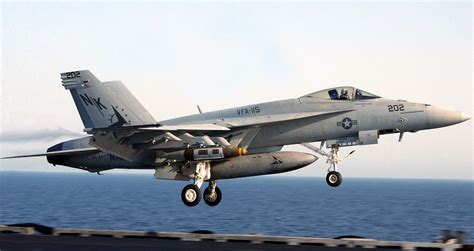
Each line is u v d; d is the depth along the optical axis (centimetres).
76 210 14638
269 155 4459
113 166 5059
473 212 15788
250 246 3131
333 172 4603
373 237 8412
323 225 10275
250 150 4734
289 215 12875
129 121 4675
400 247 3042
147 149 4534
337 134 4544
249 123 4616
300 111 4641
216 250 2975
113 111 4703
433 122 4403
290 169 4428
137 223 10669
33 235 3609
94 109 4744
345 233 8931
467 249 2947
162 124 4775
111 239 3438
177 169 4612
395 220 11838
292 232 9000
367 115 4481
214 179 4603
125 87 4709
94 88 4731
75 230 3666
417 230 9662
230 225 10219
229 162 4534
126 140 4494
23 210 14712
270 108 4744
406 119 4419
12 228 3769
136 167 5009
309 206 17062
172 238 3462
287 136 4628
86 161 5088
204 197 4862
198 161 4475
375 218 12269
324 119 4559
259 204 18100
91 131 4219
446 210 16512
